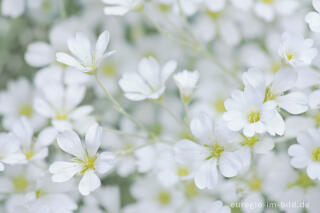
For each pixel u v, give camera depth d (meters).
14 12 0.40
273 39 0.39
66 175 0.31
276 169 0.33
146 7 0.41
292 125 0.31
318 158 0.30
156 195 0.37
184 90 0.33
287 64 0.31
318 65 0.31
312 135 0.30
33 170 0.35
